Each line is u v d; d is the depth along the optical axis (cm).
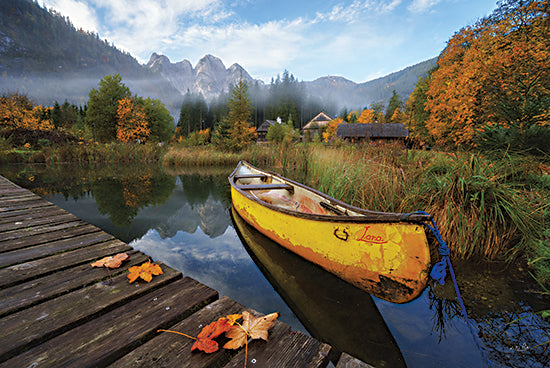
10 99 2852
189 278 212
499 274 265
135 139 3322
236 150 2192
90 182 938
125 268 225
